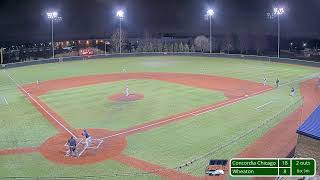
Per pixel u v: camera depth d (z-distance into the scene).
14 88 58.31
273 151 30.70
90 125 38.28
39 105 46.78
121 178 26.23
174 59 94.75
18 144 32.91
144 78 65.62
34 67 82.75
